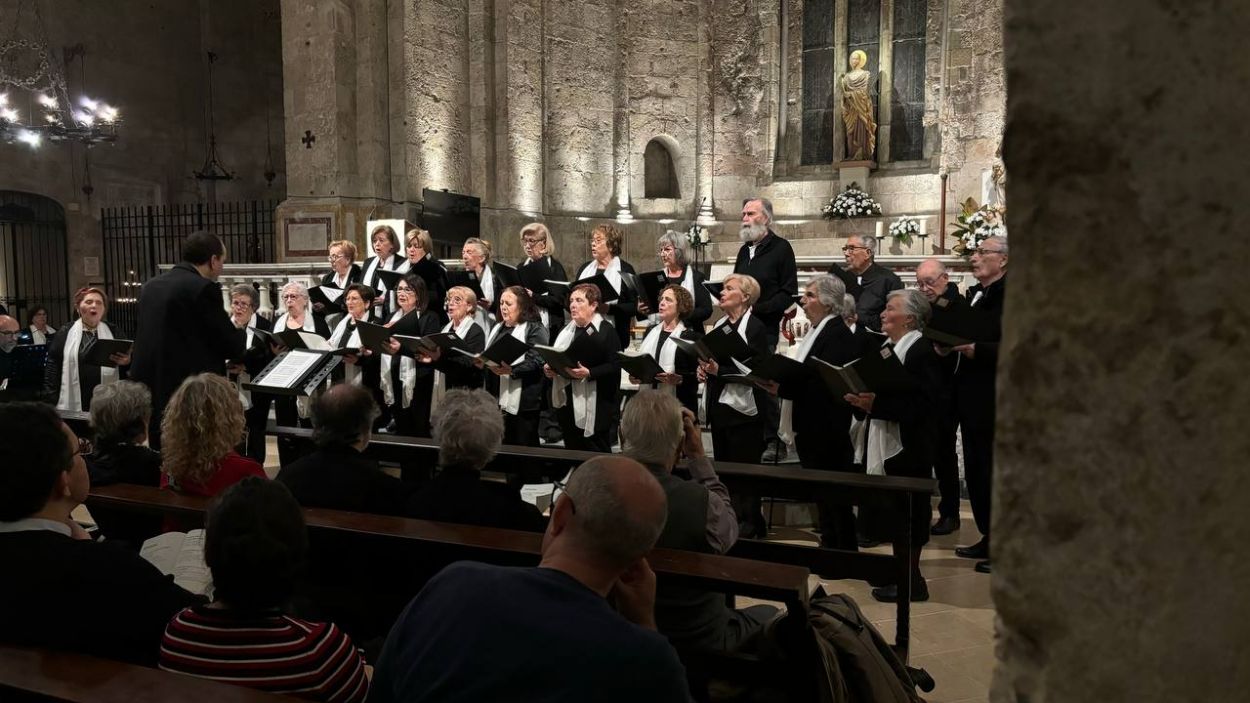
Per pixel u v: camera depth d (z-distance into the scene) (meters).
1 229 14.34
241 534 1.82
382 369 6.67
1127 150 0.71
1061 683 0.75
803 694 2.39
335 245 8.05
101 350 5.90
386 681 1.51
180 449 3.16
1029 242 0.75
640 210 15.34
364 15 11.74
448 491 3.02
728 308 5.53
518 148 13.58
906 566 3.51
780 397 5.04
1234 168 0.68
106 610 1.94
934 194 14.55
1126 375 0.72
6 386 6.82
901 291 4.74
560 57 14.22
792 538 5.60
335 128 11.52
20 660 1.69
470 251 7.46
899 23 14.89
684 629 2.62
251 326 6.91
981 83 13.80
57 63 14.55
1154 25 0.69
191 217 16.48
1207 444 0.70
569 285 6.50
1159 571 0.72
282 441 4.95
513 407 6.30
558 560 1.61
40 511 2.00
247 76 17.42
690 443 3.22
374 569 3.04
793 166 15.74
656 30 15.31
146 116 15.91
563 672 1.38
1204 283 0.70
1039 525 0.75
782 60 15.73
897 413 4.44
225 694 1.56
